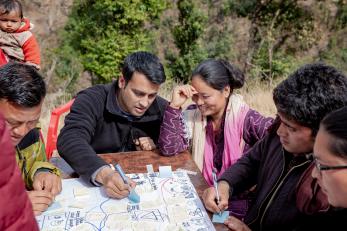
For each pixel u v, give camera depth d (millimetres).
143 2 11812
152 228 1584
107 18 11742
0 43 3184
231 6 14750
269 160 1824
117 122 2416
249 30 14758
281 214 1723
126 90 2236
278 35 14500
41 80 1610
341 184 1136
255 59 13836
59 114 2594
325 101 1429
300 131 1514
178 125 2234
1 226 919
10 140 943
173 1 14094
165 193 1823
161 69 2189
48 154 2545
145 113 2434
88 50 12180
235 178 1954
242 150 2385
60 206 1727
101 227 1593
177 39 13414
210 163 2467
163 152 2221
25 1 14156
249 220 1857
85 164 1901
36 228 1002
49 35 14016
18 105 1531
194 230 1577
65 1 14258
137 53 2215
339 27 14578
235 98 2402
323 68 1494
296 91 1474
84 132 2195
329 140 1121
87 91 2441
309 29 14453
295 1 14211
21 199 954
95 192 1829
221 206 1710
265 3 14320
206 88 2293
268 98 5586
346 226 1489
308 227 1634
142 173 2010
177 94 2266
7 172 919
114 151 2498
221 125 2436
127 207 1718
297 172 1666
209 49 14078
